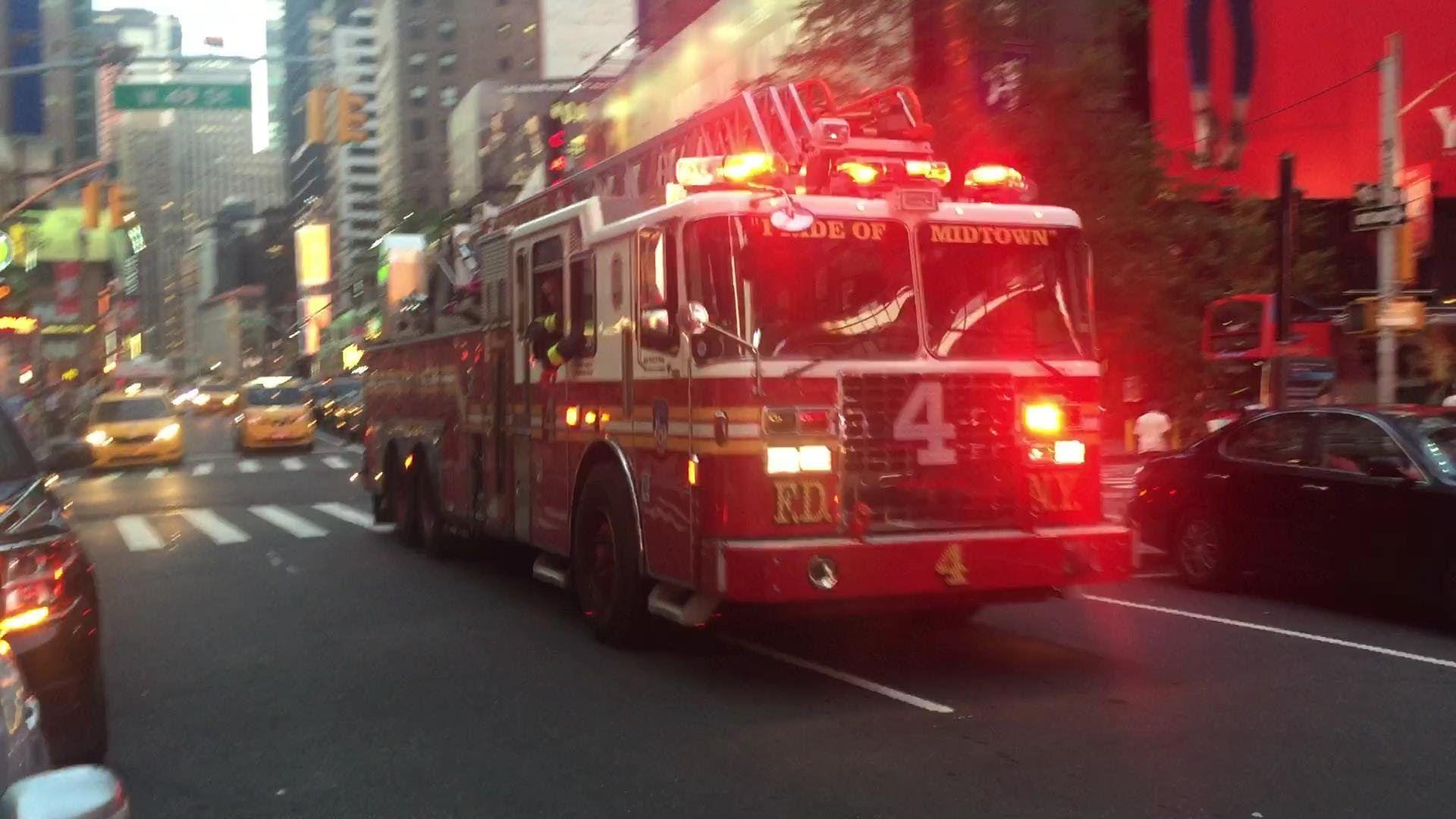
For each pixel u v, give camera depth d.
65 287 61.75
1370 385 28.34
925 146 8.48
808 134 8.61
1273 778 5.86
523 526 10.64
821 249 7.69
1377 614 9.95
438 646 9.23
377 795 5.95
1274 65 31.09
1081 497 8.07
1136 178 18.94
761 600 7.16
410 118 104.38
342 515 19.17
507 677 8.21
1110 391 23.41
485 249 11.59
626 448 8.62
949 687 7.67
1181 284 20.41
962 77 18.84
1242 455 10.87
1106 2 20.22
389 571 13.07
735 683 7.89
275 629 10.12
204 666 8.80
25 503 5.91
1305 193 30.05
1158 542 11.66
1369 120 30.75
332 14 152.38
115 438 28.72
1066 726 6.77
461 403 12.37
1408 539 9.23
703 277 7.60
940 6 18.81
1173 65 31.42
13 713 3.20
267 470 28.80
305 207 153.12
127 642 9.73
